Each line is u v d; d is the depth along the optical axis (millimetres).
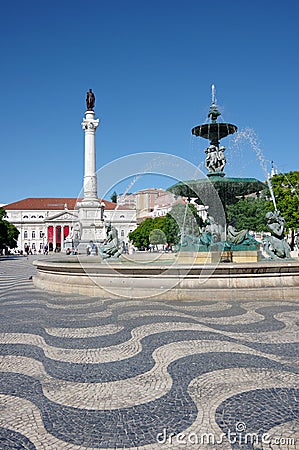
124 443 2502
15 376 3701
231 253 10266
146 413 2902
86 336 5109
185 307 6938
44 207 92188
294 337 4895
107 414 2896
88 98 42531
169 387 3377
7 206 91562
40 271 10680
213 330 5270
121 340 4871
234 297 7578
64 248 48469
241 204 27625
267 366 3859
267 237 9875
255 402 3055
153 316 6223
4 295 9148
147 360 4094
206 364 3936
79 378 3625
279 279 7836
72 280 9078
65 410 2973
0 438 2578
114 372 3766
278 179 28078
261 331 5199
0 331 5469
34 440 2545
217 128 11078
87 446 2469
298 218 26812
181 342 4715
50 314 6605
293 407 2963
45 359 4195
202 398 3146
